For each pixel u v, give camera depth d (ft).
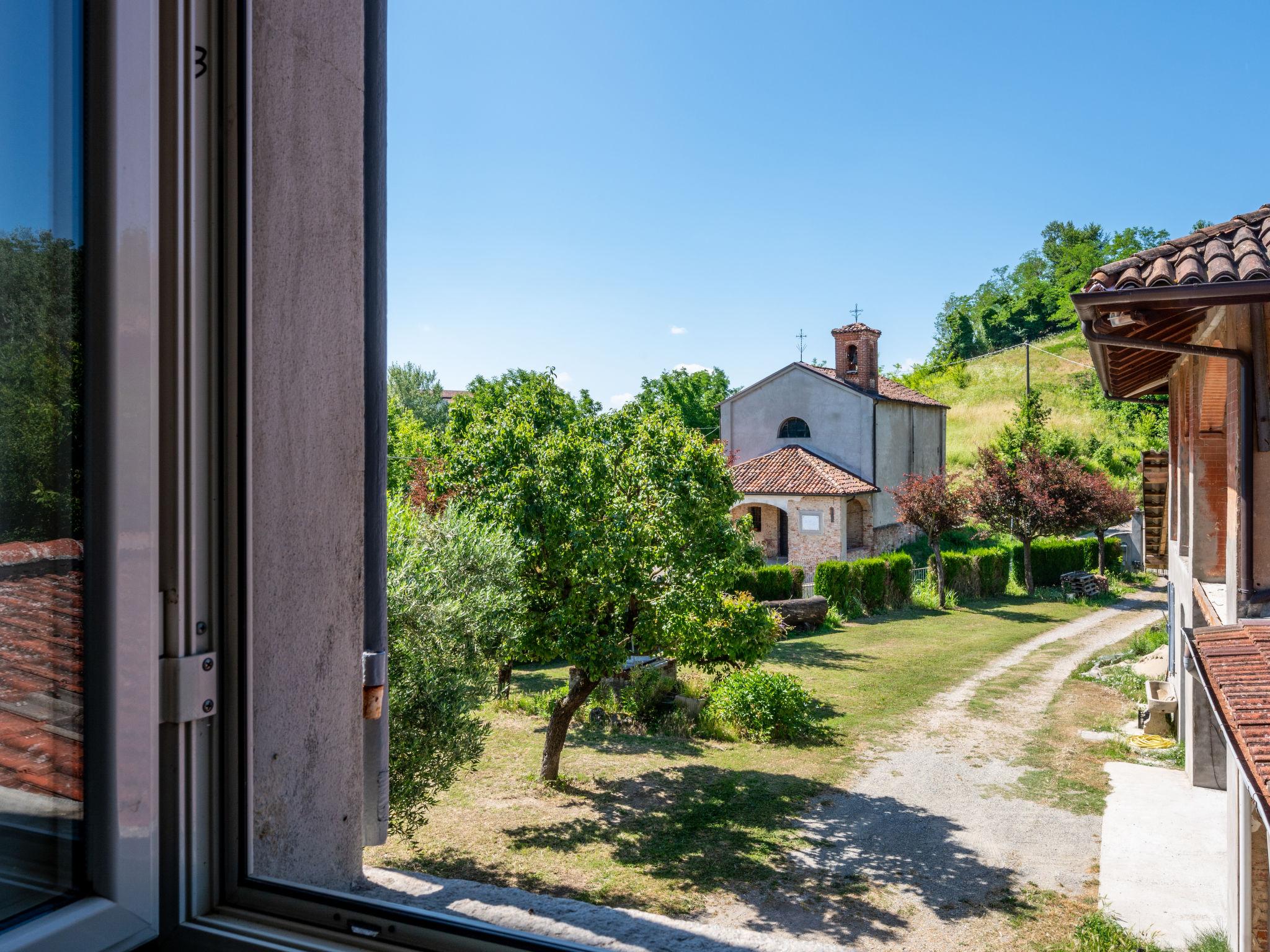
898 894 28.09
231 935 3.62
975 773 41.06
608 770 40.01
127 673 3.40
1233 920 22.11
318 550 5.45
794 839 32.73
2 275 3.19
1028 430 116.16
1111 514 100.73
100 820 3.37
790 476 105.50
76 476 3.35
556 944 3.59
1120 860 30.58
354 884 5.78
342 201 5.77
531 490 34.86
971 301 193.26
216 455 3.85
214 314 3.86
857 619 86.07
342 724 5.67
